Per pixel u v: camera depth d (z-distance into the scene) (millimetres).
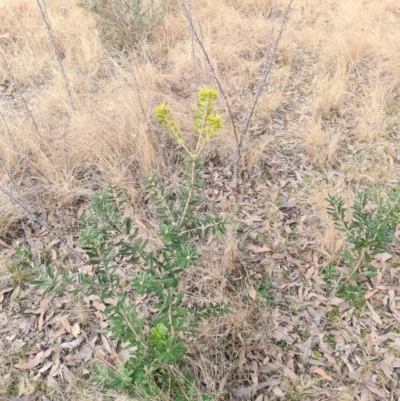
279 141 3594
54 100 3750
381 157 3436
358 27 4656
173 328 1775
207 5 5219
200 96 1678
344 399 2107
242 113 3836
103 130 3363
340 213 2312
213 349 2252
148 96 3742
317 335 2354
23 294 2541
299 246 2799
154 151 3287
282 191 3188
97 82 4105
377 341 2328
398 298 2510
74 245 2797
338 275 2602
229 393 2139
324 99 3848
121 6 4465
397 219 2162
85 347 2316
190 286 2520
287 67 4375
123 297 1907
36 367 2246
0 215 2844
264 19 4996
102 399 2078
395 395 2129
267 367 2229
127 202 2990
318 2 5250
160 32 4840
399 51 4285
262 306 2475
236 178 3199
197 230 2139
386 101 3924
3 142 3188
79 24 4770
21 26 4488
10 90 4070
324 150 3412
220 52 4461
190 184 2031
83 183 3178
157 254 2199
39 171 3232
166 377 2084
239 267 2666
